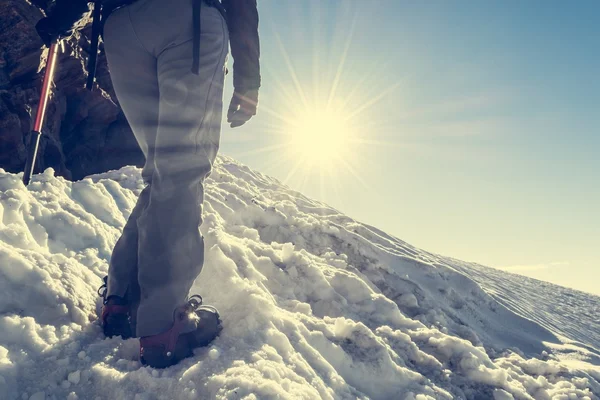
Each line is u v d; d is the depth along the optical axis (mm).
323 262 3836
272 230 4219
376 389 2350
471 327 3904
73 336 1826
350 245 4293
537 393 2840
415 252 5613
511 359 3316
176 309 1755
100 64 6492
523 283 7844
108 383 1646
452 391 2537
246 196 4723
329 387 2004
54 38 2314
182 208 1779
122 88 1990
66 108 6090
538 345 3965
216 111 1912
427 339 2928
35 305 1869
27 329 1726
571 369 3180
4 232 2180
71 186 3123
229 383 1574
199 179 1835
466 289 4406
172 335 1726
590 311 6602
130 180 4141
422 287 4121
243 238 3557
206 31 1818
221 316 2119
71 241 2510
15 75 5148
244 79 1939
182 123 1800
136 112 2008
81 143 6273
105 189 3305
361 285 3332
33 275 1923
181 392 1584
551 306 6145
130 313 1922
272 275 3076
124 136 6660
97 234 2637
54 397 1591
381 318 3145
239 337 1950
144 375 1647
